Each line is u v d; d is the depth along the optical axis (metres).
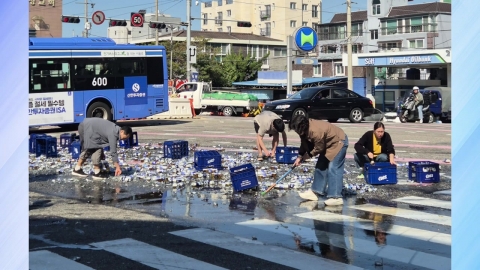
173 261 5.29
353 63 43.38
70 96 21.05
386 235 6.30
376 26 70.06
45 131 22.23
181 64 62.62
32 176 10.62
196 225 6.77
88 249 5.69
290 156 12.04
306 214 7.39
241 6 97.25
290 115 24.42
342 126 23.05
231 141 16.98
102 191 9.09
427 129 22.45
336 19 76.44
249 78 65.25
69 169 11.38
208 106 37.78
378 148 9.91
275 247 5.80
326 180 8.28
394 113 31.48
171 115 28.81
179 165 11.77
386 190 9.14
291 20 89.81
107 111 21.95
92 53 21.53
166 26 39.34
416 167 9.80
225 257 5.43
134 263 5.23
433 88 30.73
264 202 8.19
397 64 41.22
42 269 5.02
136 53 22.59
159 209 7.70
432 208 7.78
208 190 9.16
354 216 7.29
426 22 62.50
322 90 25.52
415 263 5.25
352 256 5.48
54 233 6.33
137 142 15.46
